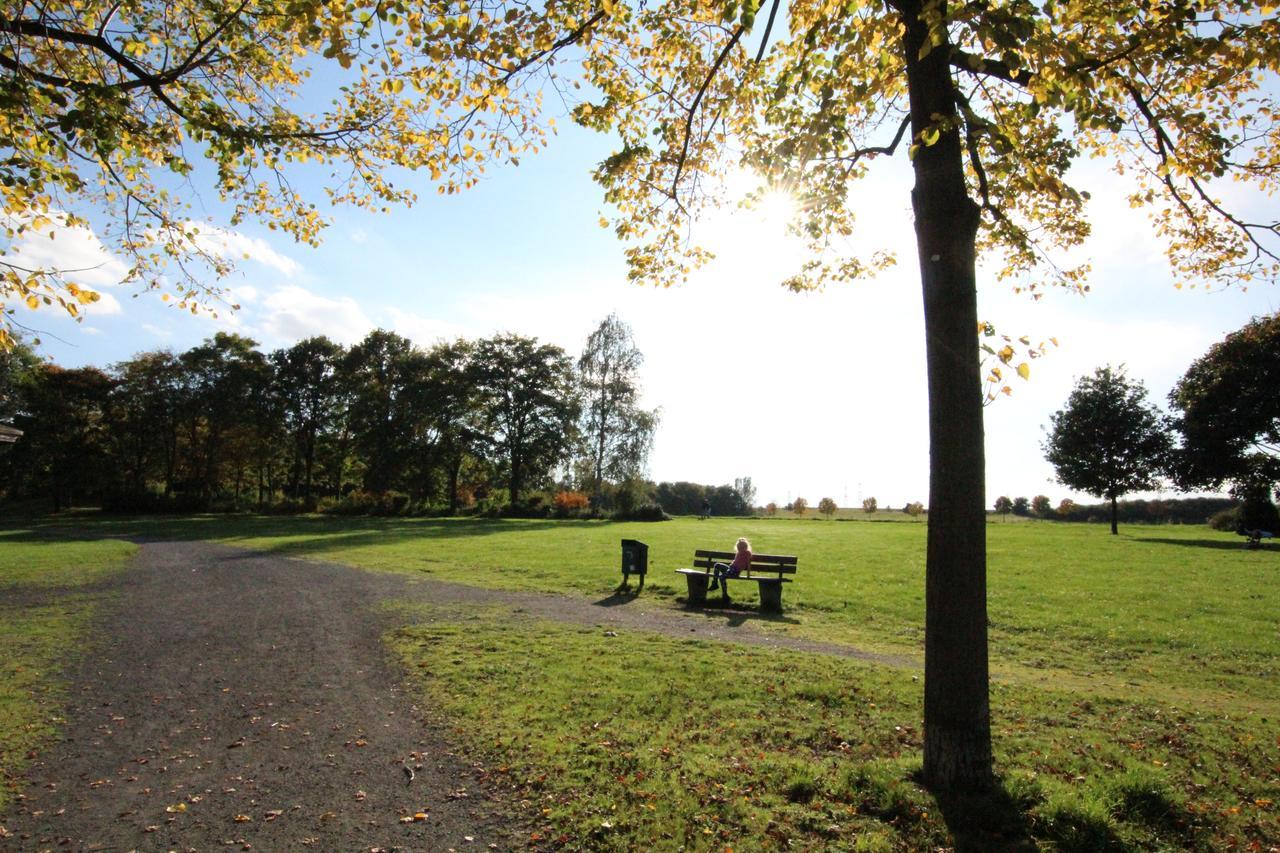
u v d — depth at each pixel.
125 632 12.05
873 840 4.77
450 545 29.27
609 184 8.02
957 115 5.49
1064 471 43.28
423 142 8.05
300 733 7.15
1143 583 19.44
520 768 6.07
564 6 6.10
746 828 4.95
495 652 10.37
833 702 8.02
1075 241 9.01
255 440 65.69
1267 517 37.75
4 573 20.22
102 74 7.46
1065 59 4.90
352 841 4.95
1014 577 20.55
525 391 65.44
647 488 56.75
